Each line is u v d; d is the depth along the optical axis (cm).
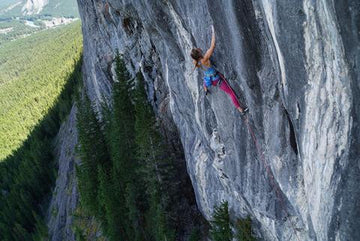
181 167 3366
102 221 3975
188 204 3259
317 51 701
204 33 1157
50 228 6469
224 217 1922
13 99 19162
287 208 1210
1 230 7819
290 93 848
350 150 679
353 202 701
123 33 3494
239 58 1002
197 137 2092
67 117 9369
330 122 721
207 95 1291
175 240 3133
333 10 604
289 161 1023
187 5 1211
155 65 3291
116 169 3638
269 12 780
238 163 1375
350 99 650
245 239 1791
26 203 7981
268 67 955
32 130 11912
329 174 756
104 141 4325
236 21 927
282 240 1352
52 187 8419
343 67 641
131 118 3612
